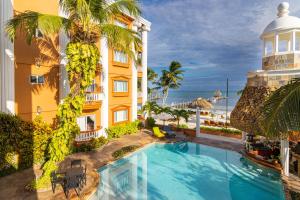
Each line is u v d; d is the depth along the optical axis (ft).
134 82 87.20
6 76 43.70
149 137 75.25
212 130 79.66
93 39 39.47
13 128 41.70
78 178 34.01
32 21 34.40
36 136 45.55
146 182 42.32
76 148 56.18
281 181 40.29
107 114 71.26
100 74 69.51
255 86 47.09
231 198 36.35
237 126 47.73
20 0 47.29
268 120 22.45
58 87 56.29
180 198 36.04
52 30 34.30
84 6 33.42
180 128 85.76
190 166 51.57
